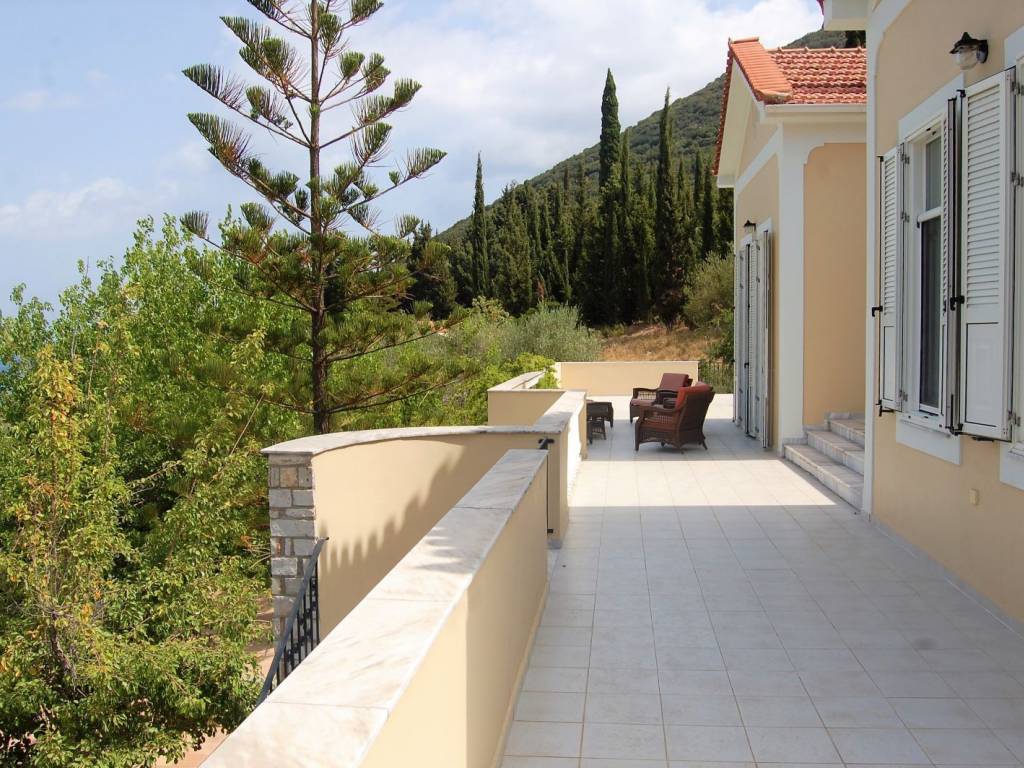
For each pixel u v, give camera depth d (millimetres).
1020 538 4523
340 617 6445
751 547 6461
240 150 9008
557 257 42750
